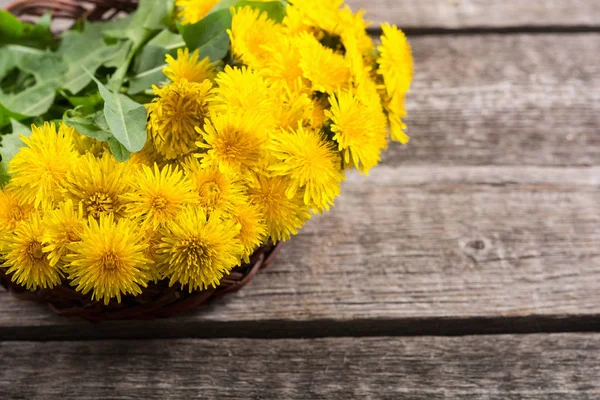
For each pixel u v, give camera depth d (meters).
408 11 0.91
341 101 0.67
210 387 0.74
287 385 0.75
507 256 0.79
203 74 0.67
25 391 0.74
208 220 0.65
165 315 0.73
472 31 0.90
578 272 0.79
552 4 0.91
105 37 0.76
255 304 0.76
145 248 0.65
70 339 0.75
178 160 0.67
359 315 0.77
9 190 0.66
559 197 0.82
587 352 0.76
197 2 0.72
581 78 0.88
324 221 0.80
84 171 0.65
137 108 0.66
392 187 0.82
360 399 0.74
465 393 0.75
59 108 0.74
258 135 0.65
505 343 0.76
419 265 0.79
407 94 0.86
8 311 0.75
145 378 0.74
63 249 0.65
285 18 0.70
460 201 0.81
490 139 0.84
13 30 0.77
